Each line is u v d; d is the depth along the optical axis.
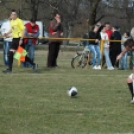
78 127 14.70
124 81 26.38
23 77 27.23
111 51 36.19
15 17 29.67
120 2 91.94
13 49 29.94
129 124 15.22
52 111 17.08
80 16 97.88
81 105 18.48
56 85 24.17
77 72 31.72
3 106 17.89
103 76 28.95
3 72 30.05
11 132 13.84
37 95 20.80
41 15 94.19
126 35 37.34
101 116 16.39
